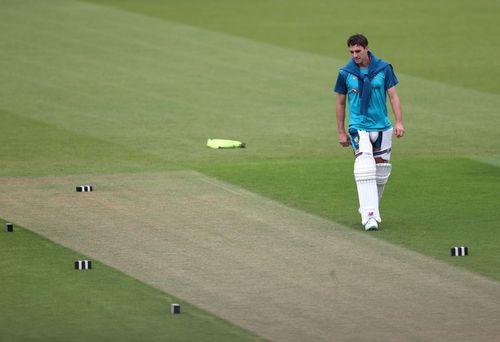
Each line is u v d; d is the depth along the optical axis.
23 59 104.12
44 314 42.84
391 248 51.16
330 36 115.06
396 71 100.56
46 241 52.41
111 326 41.59
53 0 132.38
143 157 70.94
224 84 95.62
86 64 102.56
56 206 58.81
